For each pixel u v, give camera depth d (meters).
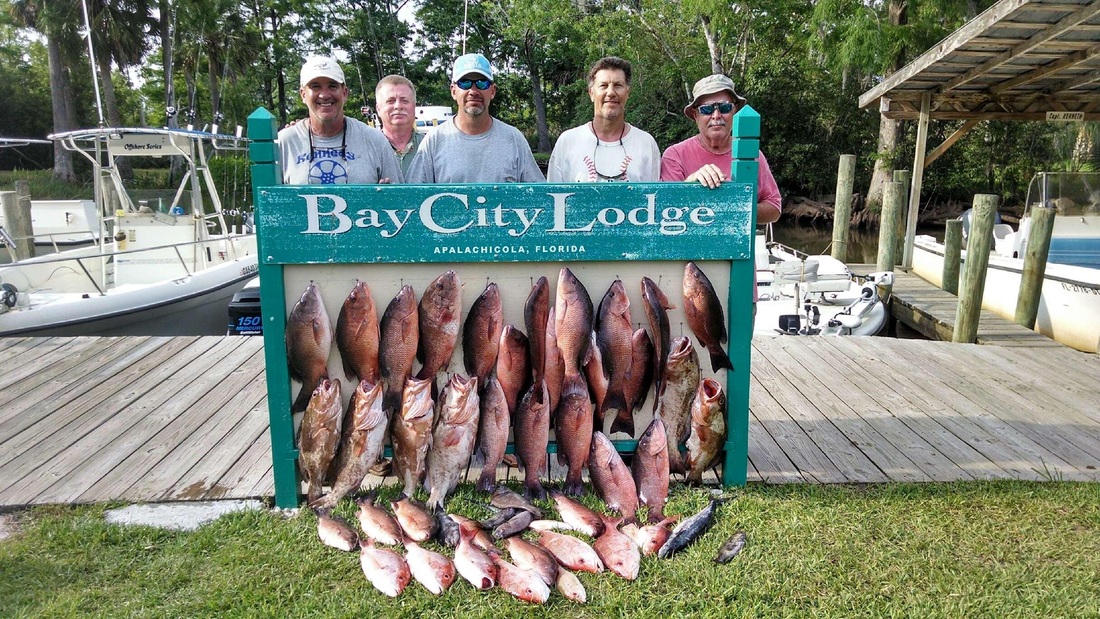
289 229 2.98
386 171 3.73
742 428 3.28
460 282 3.09
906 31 17.62
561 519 3.01
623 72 3.49
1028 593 2.58
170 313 7.84
